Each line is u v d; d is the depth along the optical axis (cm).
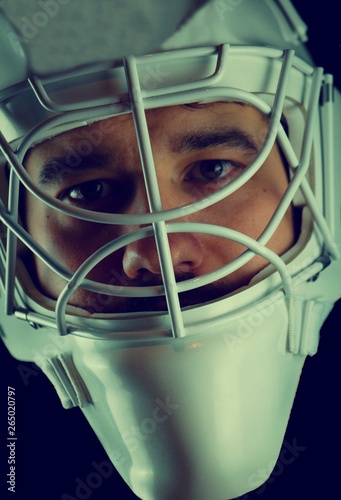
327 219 75
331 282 76
